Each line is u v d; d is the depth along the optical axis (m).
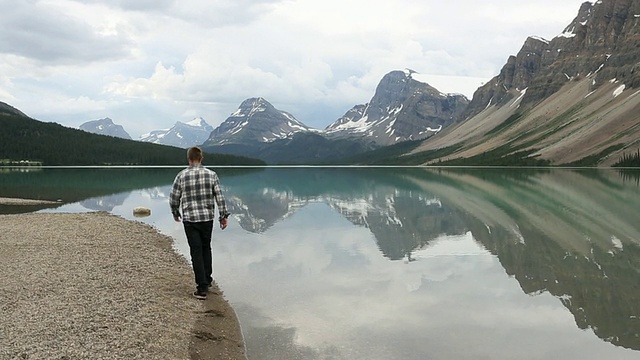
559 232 28.12
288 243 24.31
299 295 15.20
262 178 105.44
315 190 65.50
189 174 14.29
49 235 24.98
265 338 11.70
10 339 10.05
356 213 37.81
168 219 34.78
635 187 65.69
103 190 66.19
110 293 13.98
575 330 12.52
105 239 24.11
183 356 10.12
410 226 30.73
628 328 12.69
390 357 10.78
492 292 15.84
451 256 21.42
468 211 38.75
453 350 11.20
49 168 176.75
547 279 17.47
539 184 74.56
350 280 17.16
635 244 24.22
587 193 56.06
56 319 11.38
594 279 17.50
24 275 16.02
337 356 10.76
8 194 58.00
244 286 16.11
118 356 9.52
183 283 15.95
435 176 111.69
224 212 14.65
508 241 25.22
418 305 14.41
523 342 11.74
